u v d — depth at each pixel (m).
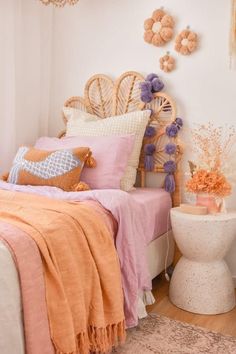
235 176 2.33
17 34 2.72
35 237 1.41
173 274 2.29
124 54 2.76
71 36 2.96
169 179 2.55
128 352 1.75
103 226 1.74
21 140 2.87
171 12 2.55
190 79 2.54
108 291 1.66
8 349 1.25
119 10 2.74
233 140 2.43
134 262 1.86
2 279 1.25
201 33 2.47
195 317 2.10
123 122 2.55
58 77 3.06
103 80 2.84
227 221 2.07
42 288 1.38
